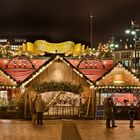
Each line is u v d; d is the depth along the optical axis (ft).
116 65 99.76
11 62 105.91
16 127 74.38
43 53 113.29
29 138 57.62
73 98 98.58
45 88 97.55
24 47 114.01
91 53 115.55
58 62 99.66
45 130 69.00
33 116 81.51
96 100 99.30
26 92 96.89
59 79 99.55
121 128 74.54
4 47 115.65
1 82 96.17
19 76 102.89
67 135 61.72
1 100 99.76
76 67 105.50
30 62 105.60
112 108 75.92
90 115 97.55
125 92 104.01
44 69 98.63
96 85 98.63
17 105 97.30
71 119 95.50
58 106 97.14
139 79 100.17
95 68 107.04
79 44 114.73
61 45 113.80
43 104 80.48
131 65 348.38
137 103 98.63
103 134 63.87
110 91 103.19
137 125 81.51
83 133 65.00
